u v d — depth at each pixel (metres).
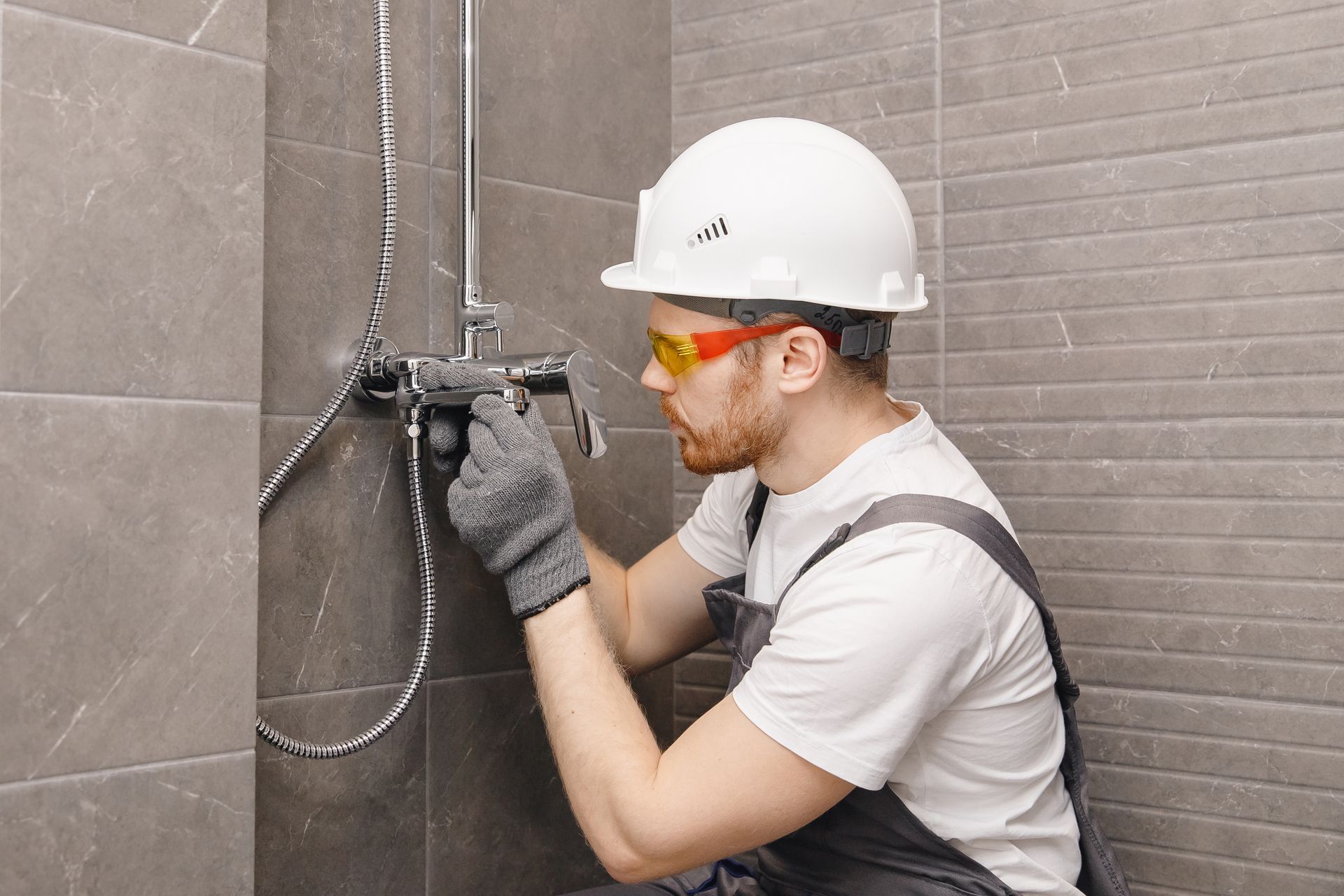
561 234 1.49
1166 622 1.30
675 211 1.13
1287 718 1.24
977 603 1.03
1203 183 1.29
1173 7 1.30
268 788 1.18
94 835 0.92
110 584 0.94
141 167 0.96
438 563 1.35
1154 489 1.31
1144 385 1.32
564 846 1.50
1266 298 1.25
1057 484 1.37
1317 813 1.23
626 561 1.58
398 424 1.31
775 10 1.57
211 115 1.00
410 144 1.32
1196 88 1.29
